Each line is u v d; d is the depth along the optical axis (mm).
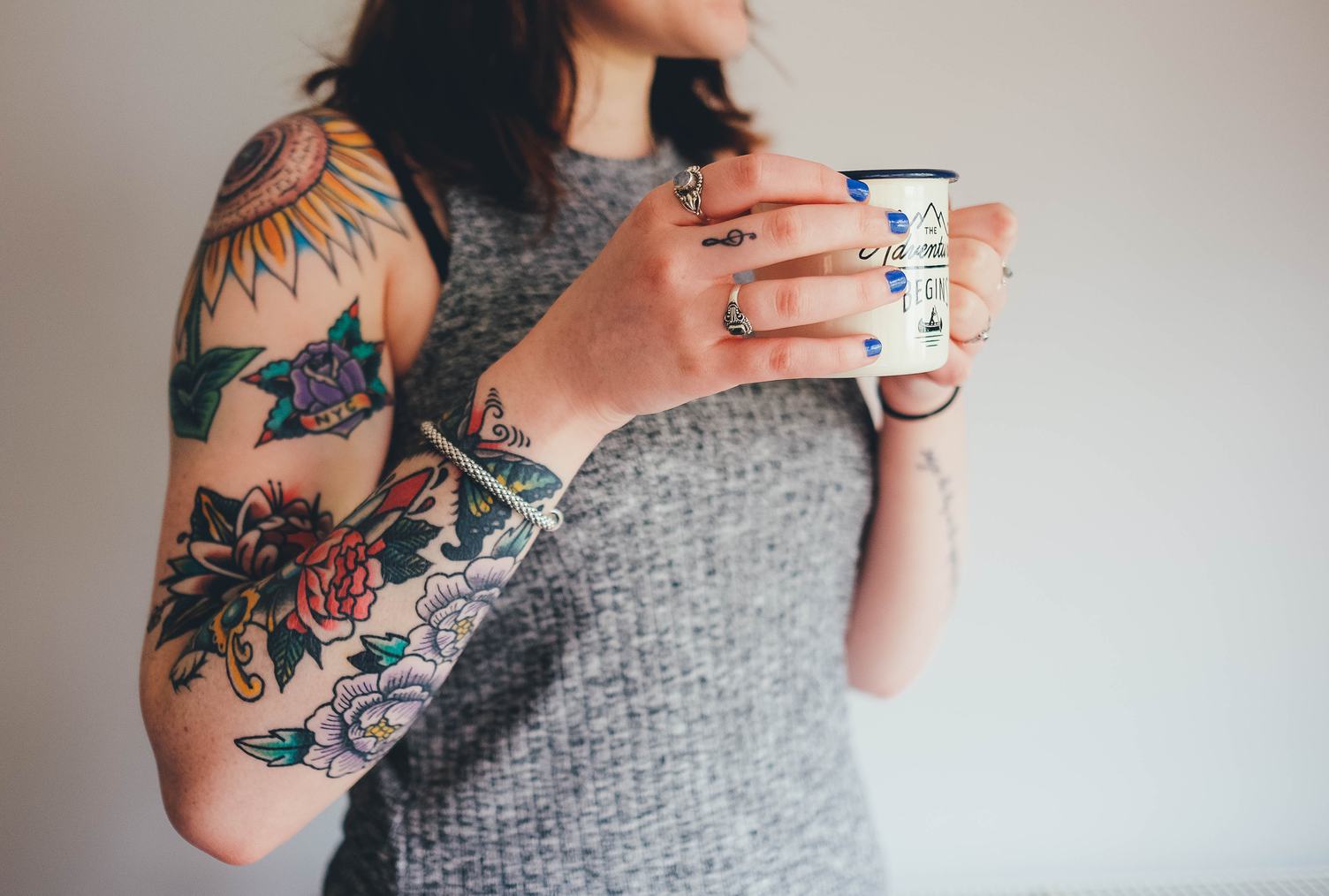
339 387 696
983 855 1541
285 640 598
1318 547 1464
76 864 1361
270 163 709
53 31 1242
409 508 608
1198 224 1410
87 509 1316
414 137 770
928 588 982
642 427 753
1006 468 1467
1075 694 1512
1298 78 1376
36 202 1266
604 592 741
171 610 653
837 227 527
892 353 572
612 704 755
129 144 1274
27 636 1320
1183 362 1438
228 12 1267
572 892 762
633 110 915
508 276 771
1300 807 1514
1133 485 1466
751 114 1087
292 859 1404
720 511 777
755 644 806
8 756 1329
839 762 895
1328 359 1428
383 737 632
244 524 663
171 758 616
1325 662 1482
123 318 1299
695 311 541
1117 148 1397
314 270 693
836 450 863
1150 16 1371
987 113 1393
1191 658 1496
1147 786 1526
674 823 772
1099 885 1518
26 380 1287
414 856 777
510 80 810
